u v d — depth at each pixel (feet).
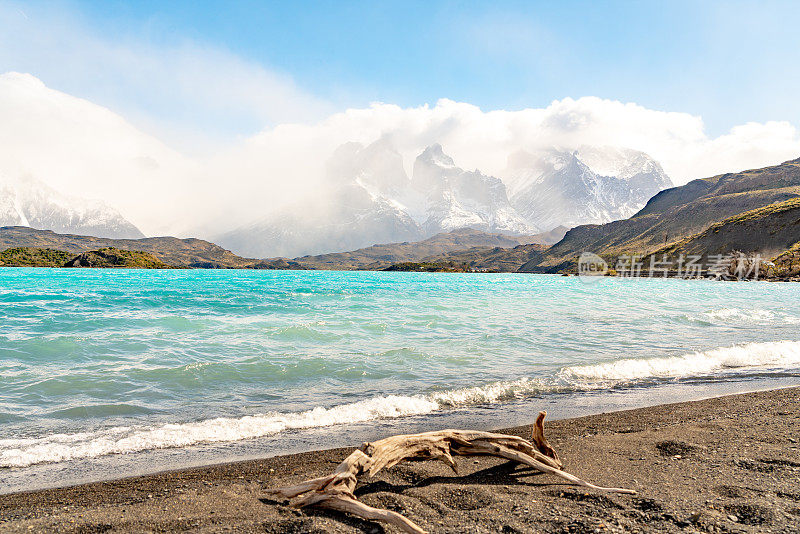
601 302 143.02
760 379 48.91
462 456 25.05
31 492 21.91
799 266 389.19
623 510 18.01
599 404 39.01
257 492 21.31
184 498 20.48
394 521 16.57
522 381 46.57
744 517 17.13
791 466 22.75
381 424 33.53
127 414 35.68
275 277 485.97
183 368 49.70
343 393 42.01
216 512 18.66
